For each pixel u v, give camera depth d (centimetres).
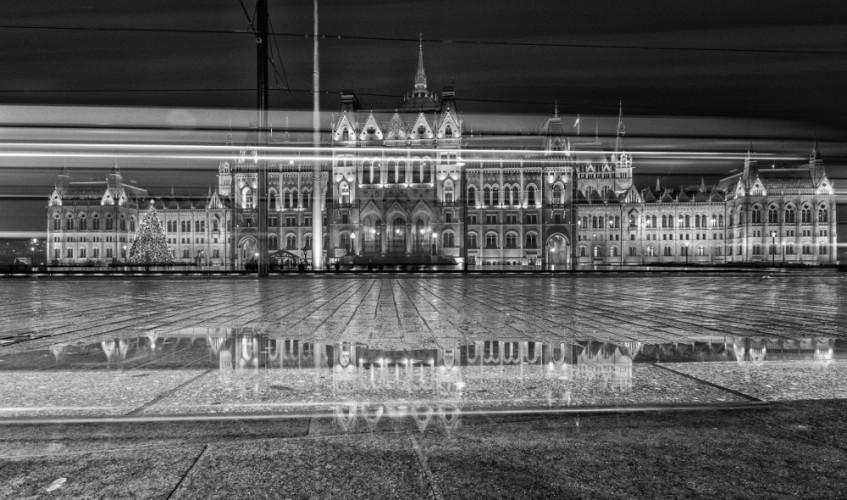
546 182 10912
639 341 816
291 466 320
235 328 980
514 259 10844
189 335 888
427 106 11212
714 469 317
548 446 355
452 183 10562
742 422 405
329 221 10475
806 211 12088
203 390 504
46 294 2006
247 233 11319
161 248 6119
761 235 12031
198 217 12056
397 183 10531
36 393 490
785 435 376
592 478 304
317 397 479
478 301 1628
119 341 824
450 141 10631
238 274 4053
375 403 460
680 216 12625
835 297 1755
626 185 14175
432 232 10281
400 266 7712
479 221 10838
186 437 374
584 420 411
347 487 292
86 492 285
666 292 2041
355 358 678
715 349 741
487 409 438
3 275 4031
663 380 543
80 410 435
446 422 408
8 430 389
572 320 1106
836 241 12069
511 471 314
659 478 304
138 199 12438
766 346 768
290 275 3931
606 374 575
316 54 6650
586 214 12588
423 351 728
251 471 312
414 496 281
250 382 539
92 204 11906
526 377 561
